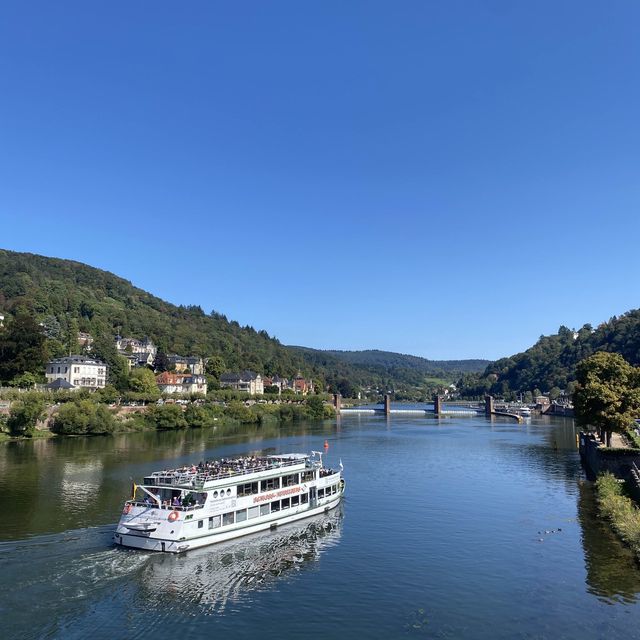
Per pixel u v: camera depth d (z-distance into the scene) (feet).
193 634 125.39
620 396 320.91
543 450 443.73
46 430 492.54
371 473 329.93
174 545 170.09
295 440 510.58
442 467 353.31
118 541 176.24
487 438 545.85
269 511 205.98
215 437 526.57
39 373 640.99
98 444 444.55
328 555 178.91
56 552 169.48
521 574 162.81
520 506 243.19
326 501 234.99
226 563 169.68
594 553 180.24
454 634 126.93
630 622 132.46
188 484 186.09
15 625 125.08
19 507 225.56
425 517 225.56
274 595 147.43
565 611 138.51
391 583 156.56
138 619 131.03
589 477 315.17
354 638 124.98
